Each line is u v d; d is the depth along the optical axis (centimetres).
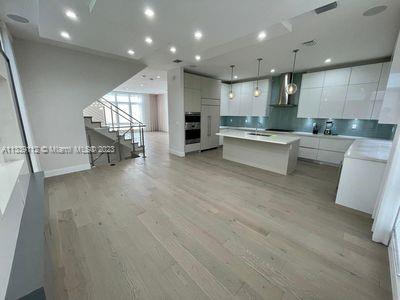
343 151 468
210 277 159
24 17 257
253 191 330
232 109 741
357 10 224
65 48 380
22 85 344
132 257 180
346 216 253
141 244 198
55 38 286
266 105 635
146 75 650
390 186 186
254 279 157
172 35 269
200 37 276
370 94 427
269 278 158
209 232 218
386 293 146
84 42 302
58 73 379
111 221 238
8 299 90
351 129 495
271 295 143
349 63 455
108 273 162
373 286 152
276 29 259
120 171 434
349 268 169
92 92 424
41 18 224
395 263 157
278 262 175
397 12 226
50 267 148
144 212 260
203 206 277
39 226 151
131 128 603
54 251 187
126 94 1215
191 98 575
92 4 193
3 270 102
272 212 262
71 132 409
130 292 145
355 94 447
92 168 453
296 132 569
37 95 363
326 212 263
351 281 156
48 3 193
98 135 569
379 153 273
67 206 274
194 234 215
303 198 305
